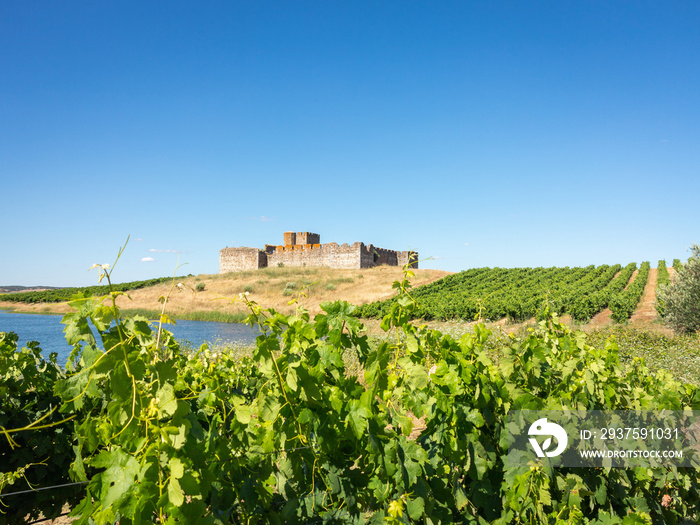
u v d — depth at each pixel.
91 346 1.64
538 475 2.56
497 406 2.68
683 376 8.01
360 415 2.03
